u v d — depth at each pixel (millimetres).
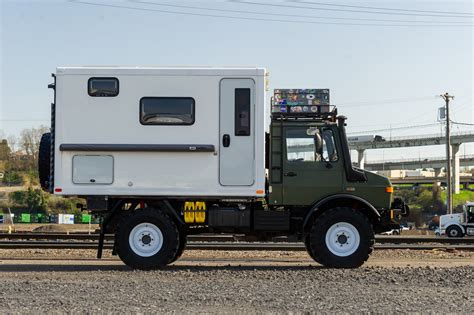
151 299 8562
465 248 16562
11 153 67938
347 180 12617
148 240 12391
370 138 54188
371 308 7969
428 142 81188
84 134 12336
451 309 7918
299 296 8805
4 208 59156
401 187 87625
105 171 12352
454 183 79438
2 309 7891
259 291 9227
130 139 12320
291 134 12680
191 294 8938
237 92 12336
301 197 12586
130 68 12359
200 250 16672
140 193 12305
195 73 12336
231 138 12320
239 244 17422
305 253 16125
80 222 54969
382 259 14625
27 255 15281
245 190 12289
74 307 8023
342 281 10312
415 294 9000
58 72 12352
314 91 12758
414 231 51844
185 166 12328
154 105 12328
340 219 12383
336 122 12758
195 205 12617
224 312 7715
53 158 12516
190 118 12320
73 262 13953
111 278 10719
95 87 12359
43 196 59562
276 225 12633
